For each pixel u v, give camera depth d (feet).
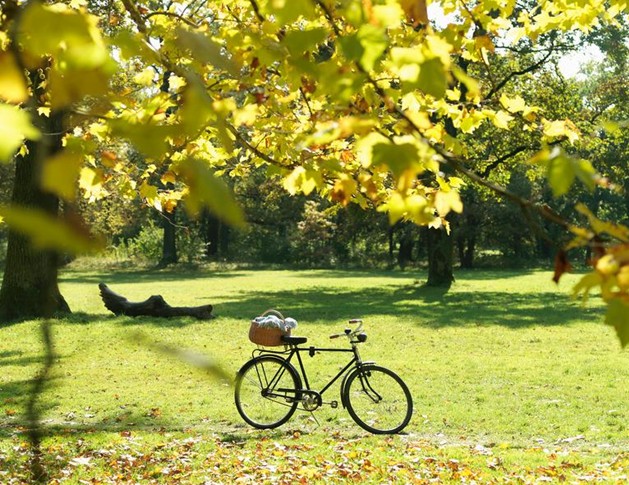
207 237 222.07
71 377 48.26
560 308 90.22
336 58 9.24
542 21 15.47
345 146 13.79
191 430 36.04
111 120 4.42
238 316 81.05
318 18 11.17
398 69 6.10
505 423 37.42
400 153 5.63
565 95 107.96
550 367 51.85
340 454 30.89
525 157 108.17
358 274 170.60
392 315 83.61
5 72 3.49
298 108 15.03
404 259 204.85
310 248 207.92
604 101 132.67
